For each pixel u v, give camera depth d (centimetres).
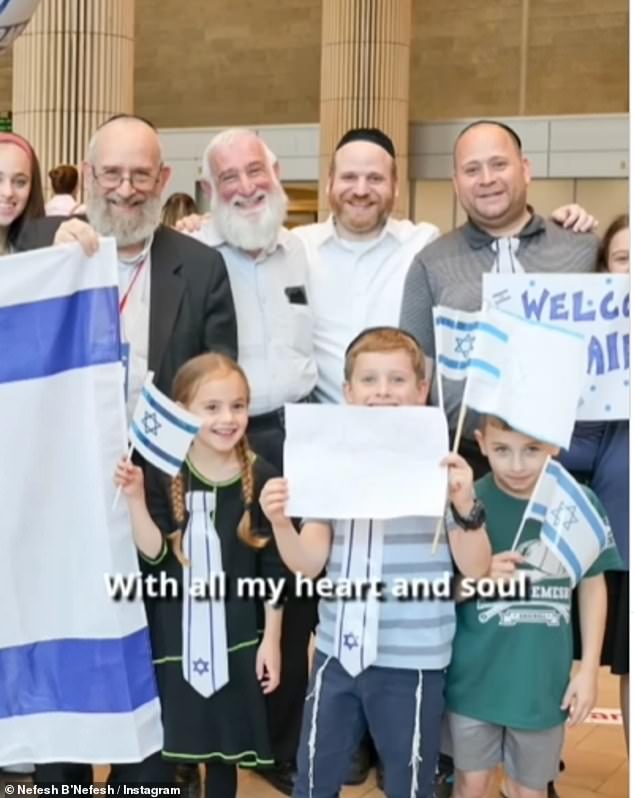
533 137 1449
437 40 1555
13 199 386
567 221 401
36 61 1000
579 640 356
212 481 338
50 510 332
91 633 331
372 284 427
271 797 417
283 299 412
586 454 379
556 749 324
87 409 330
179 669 336
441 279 396
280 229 413
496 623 318
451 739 327
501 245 390
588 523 316
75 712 332
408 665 312
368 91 1338
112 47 1002
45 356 330
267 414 407
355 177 419
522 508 324
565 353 308
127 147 361
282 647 401
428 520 317
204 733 336
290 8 1605
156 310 369
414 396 320
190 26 1652
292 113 1617
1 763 333
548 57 1513
